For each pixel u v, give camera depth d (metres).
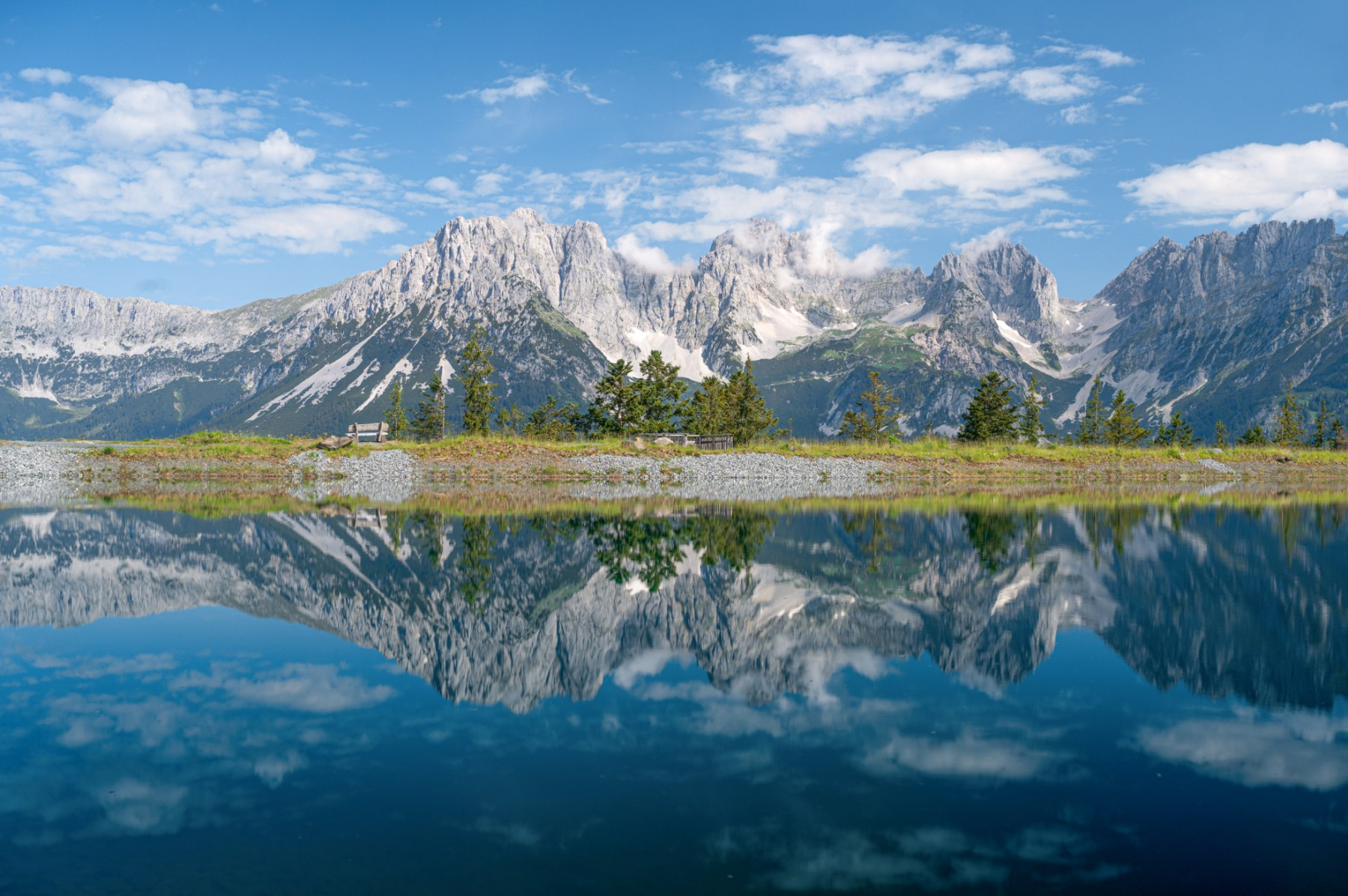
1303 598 20.81
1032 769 10.59
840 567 25.16
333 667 15.07
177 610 19.47
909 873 8.15
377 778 10.37
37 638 17.05
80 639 17.02
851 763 10.79
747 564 25.52
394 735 11.80
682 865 8.25
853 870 8.18
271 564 25.14
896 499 47.81
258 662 15.32
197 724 12.24
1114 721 12.33
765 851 8.51
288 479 55.28
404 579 23.02
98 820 9.26
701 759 10.90
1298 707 12.88
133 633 17.50
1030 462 68.69
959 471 65.50
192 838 8.83
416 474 57.19
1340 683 14.09
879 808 9.53
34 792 9.98
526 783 10.18
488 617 18.84
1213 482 65.56
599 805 9.59
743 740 11.55
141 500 44.28
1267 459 76.50
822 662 15.38
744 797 9.77
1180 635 17.28
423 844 8.70
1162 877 8.07
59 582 22.41
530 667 15.06
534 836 8.84
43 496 46.00
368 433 66.44
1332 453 80.56
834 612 19.25
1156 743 11.43
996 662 15.35
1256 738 11.65
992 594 21.34
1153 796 9.84
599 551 27.95
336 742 11.52
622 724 12.23
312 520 35.78
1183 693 13.58
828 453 69.12
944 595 21.17
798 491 53.41
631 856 8.44
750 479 59.44
